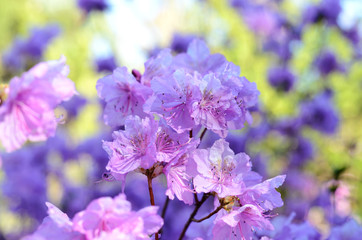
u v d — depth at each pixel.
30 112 0.48
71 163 1.53
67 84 0.48
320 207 1.25
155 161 0.50
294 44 1.84
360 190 1.31
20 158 1.47
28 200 1.39
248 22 1.99
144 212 0.45
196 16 2.12
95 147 1.36
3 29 3.12
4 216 1.50
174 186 0.51
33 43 1.63
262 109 1.52
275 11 2.00
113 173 0.51
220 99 0.51
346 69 1.87
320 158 1.74
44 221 0.48
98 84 0.55
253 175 0.52
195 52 0.56
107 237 0.43
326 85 1.83
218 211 0.51
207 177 0.51
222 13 2.10
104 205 0.44
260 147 1.58
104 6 1.82
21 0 3.19
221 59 0.56
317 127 1.65
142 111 0.55
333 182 1.15
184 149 0.50
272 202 0.50
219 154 0.51
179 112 0.51
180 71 0.51
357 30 1.88
